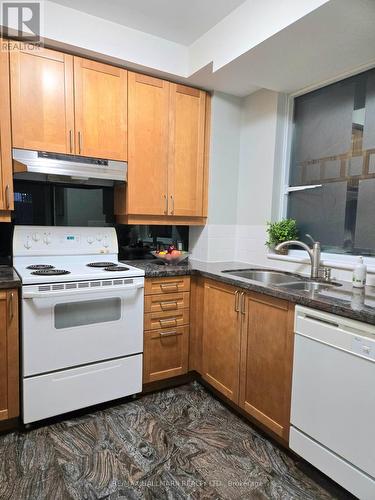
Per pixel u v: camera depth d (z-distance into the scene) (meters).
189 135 2.57
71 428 1.88
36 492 1.43
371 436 1.27
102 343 2.02
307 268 2.27
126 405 2.15
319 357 1.47
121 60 2.17
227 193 2.80
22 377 1.80
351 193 2.10
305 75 2.16
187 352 2.42
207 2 1.89
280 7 1.64
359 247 2.05
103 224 2.59
